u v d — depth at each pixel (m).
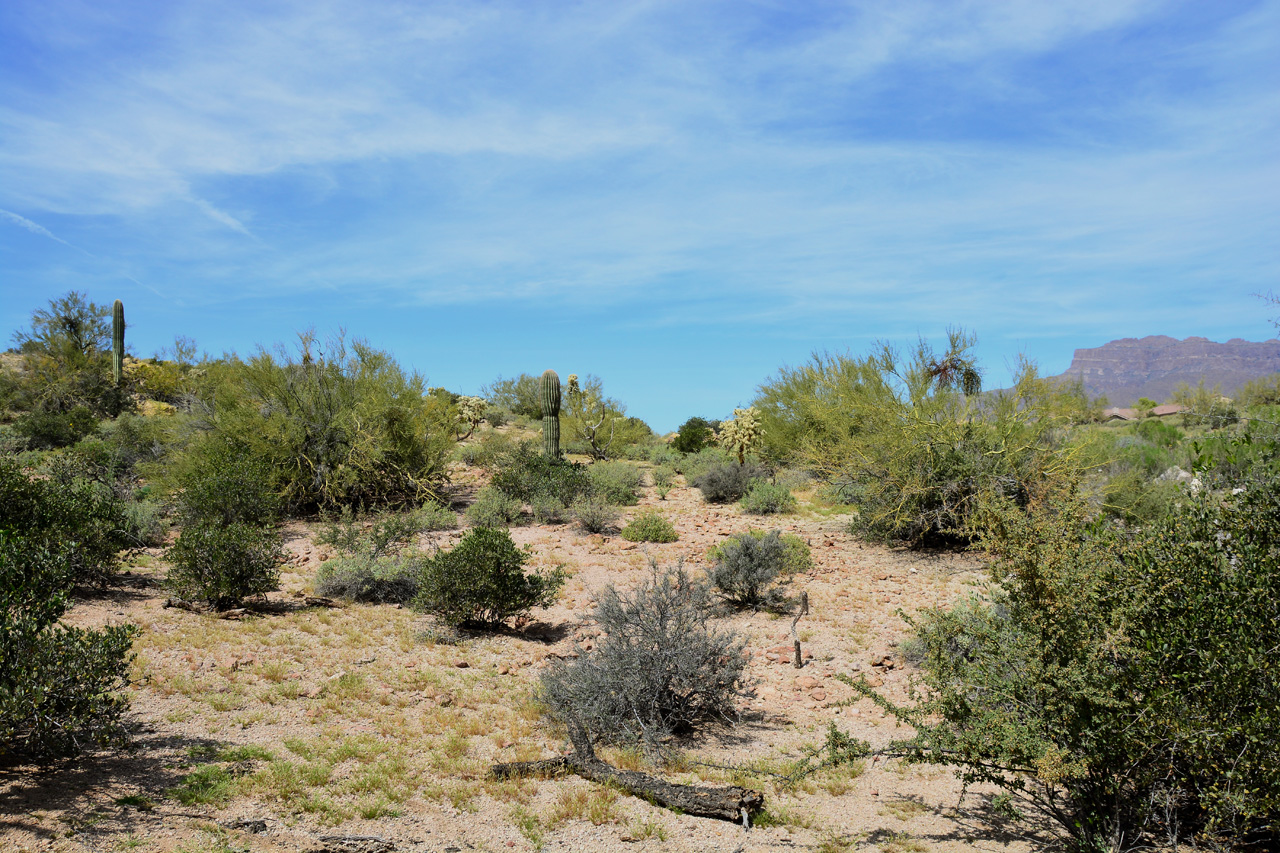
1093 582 4.17
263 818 4.52
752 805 5.16
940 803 5.43
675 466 27.67
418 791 5.22
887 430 13.98
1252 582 4.04
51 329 35.22
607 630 7.27
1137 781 4.09
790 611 10.56
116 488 16.50
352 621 9.55
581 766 5.79
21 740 4.93
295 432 16.94
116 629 5.16
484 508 16.84
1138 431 18.47
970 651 4.76
